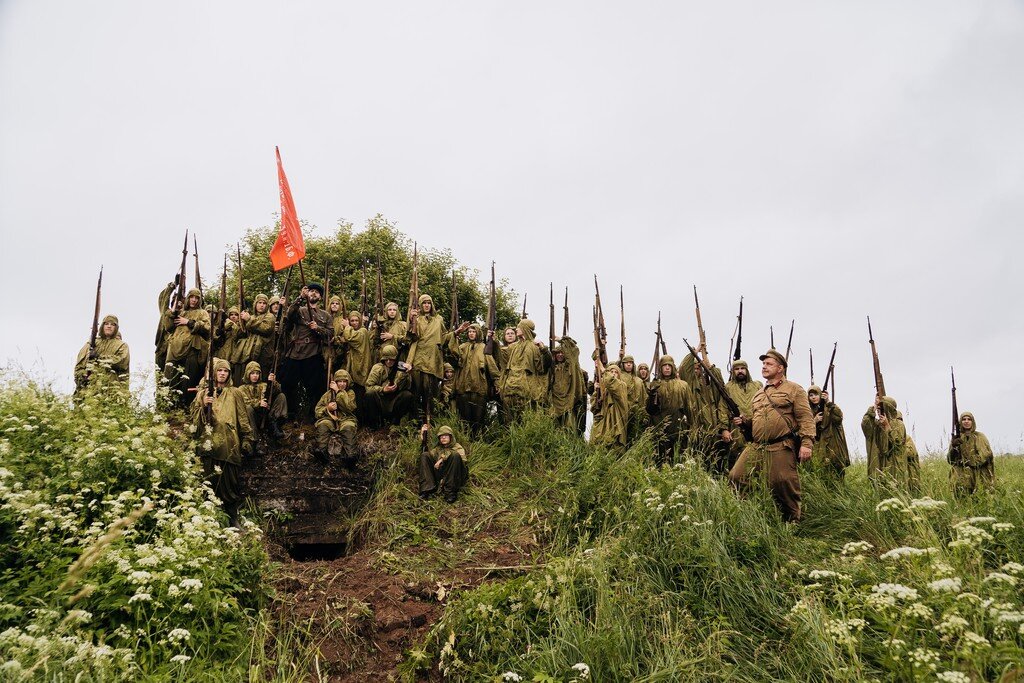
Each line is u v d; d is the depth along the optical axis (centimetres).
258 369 1276
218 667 780
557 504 1130
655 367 1611
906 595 694
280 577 960
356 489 1181
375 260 2216
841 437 1373
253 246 2230
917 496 1123
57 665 683
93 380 1243
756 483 1034
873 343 1352
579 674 758
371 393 1329
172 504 1027
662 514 984
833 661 714
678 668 752
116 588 805
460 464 1194
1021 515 945
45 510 856
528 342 1430
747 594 854
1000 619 666
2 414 1073
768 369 1055
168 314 1395
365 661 859
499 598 893
